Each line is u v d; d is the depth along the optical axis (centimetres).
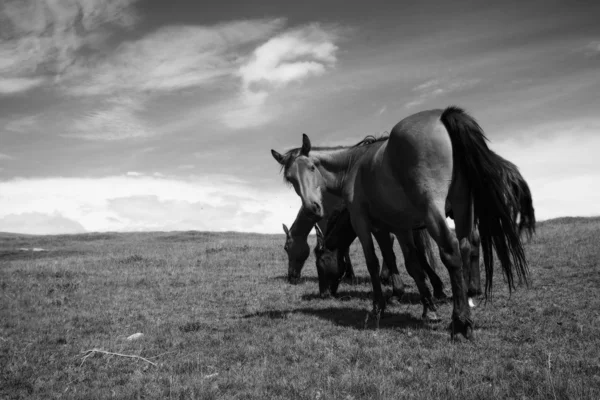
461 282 606
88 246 3038
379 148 736
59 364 599
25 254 2545
